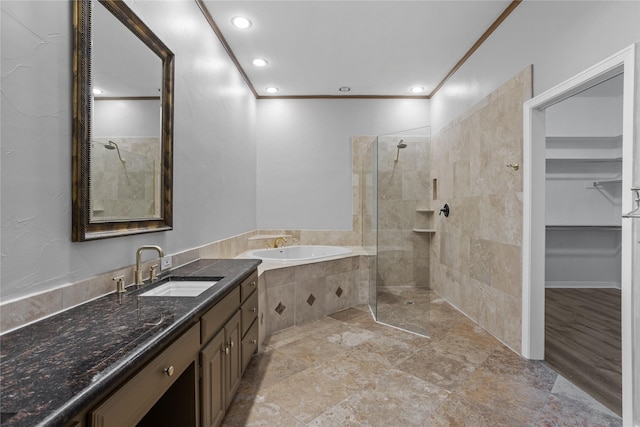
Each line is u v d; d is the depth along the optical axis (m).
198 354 1.26
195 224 2.27
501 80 2.50
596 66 1.62
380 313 3.11
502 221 2.49
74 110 1.16
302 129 4.25
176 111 1.96
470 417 1.63
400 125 4.25
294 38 2.81
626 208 1.48
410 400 1.78
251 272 2.06
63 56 1.12
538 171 2.16
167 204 1.82
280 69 3.45
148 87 1.63
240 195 3.46
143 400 0.87
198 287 1.74
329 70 3.48
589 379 1.98
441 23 2.59
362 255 3.65
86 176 1.20
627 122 1.47
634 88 1.43
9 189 0.93
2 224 0.92
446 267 3.63
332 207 4.27
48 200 1.07
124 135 1.45
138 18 1.52
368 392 1.86
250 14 2.46
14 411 0.57
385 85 3.90
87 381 0.67
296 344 2.54
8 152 0.93
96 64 1.27
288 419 1.62
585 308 3.38
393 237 3.16
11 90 0.94
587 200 4.21
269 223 4.24
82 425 0.66
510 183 2.38
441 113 3.82
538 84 2.09
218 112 2.73
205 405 1.29
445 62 3.28
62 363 0.75
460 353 2.36
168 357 1.01
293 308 2.97
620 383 1.93
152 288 1.55
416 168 3.20
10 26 0.93
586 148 4.11
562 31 1.88
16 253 0.96
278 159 4.25
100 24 1.29
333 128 4.25
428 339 2.61
